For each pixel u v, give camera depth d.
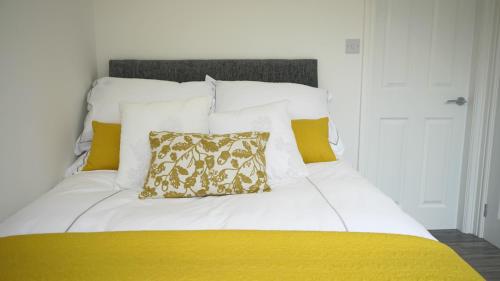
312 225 1.16
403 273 0.84
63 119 1.88
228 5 2.38
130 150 1.63
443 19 2.55
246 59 2.37
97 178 1.63
